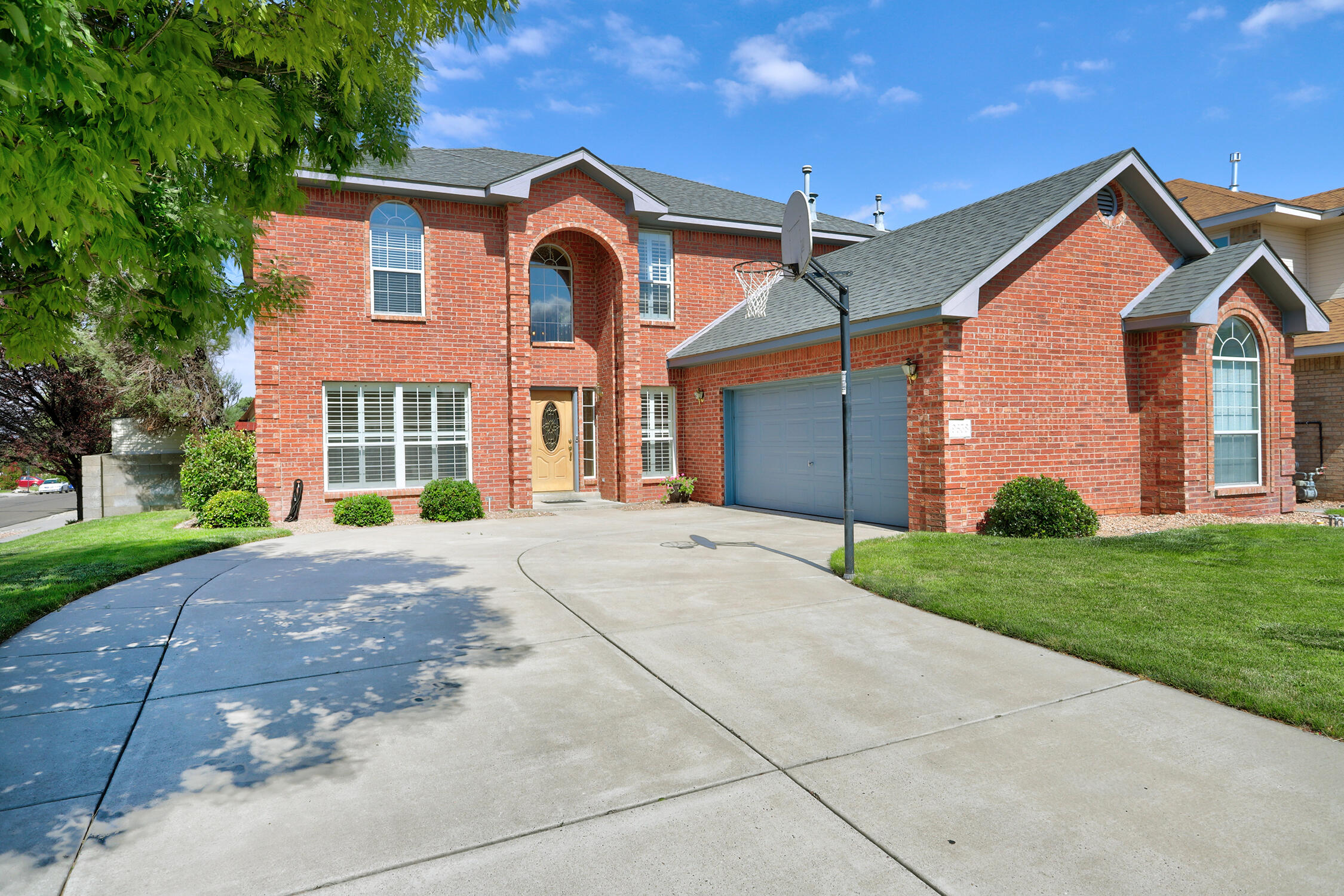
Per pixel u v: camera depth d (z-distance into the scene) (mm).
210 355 19766
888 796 3461
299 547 10898
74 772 3787
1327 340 14766
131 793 3568
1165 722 4211
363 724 4367
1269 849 2977
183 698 4773
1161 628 5773
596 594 7527
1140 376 12367
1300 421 15547
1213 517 11672
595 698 4754
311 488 14445
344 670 5305
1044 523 10148
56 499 42438
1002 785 3537
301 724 4375
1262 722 4172
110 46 3240
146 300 4598
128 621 6594
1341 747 3850
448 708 4598
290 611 6906
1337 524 11398
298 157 5086
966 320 10742
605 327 17125
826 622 6375
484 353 15750
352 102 5266
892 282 12367
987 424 10953
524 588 7844
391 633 6207
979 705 4520
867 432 12648
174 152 3418
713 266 18250
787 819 3287
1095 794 3438
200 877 2898
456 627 6379
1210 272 12000
